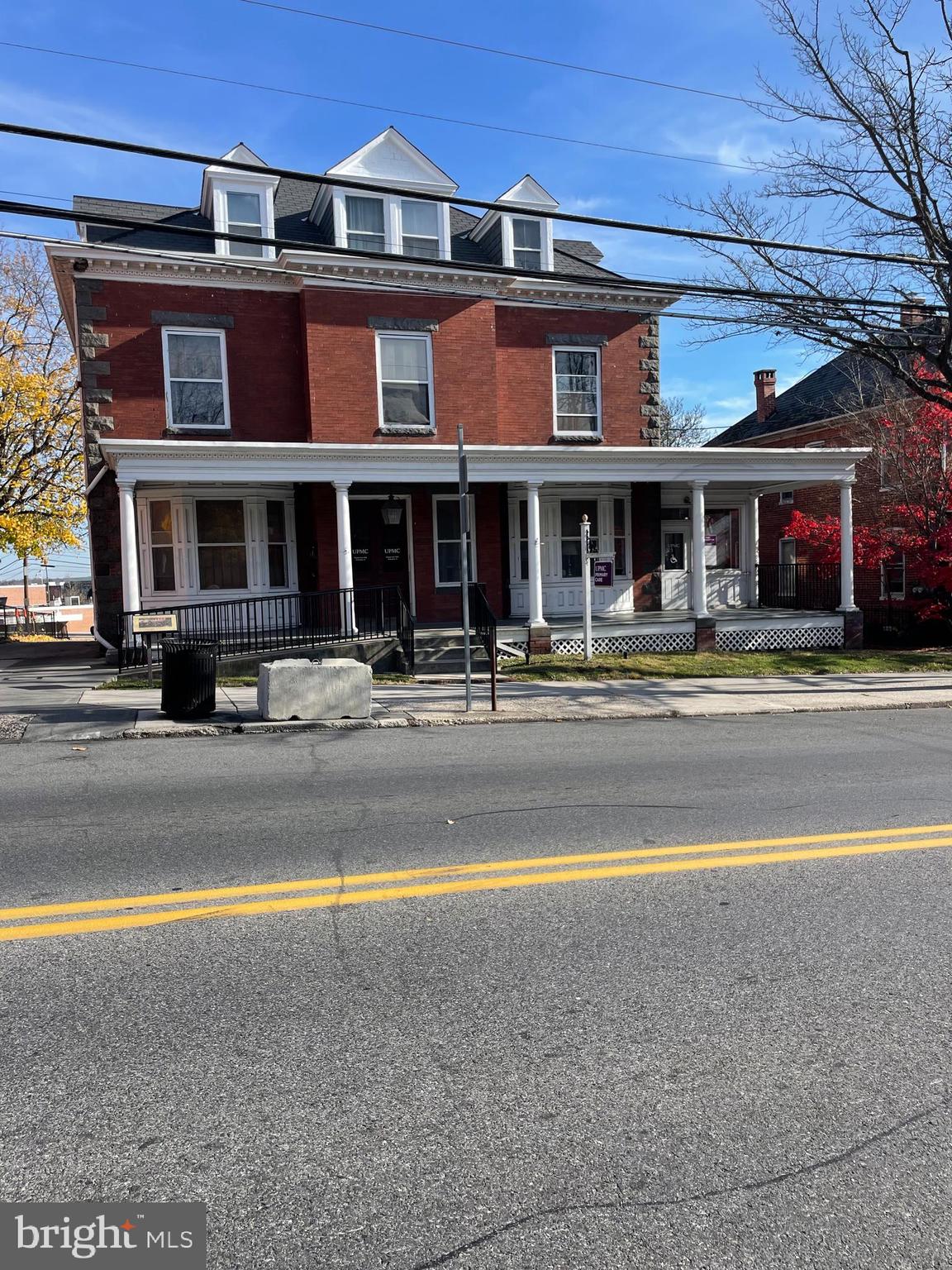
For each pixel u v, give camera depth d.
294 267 17.17
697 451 17.97
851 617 19.83
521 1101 2.91
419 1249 2.29
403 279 17.94
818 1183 2.54
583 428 19.94
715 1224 2.38
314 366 17.45
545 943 4.14
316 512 18.17
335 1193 2.48
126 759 8.62
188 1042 3.27
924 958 4.00
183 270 16.95
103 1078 3.04
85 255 16.33
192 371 17.28
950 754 8.89
